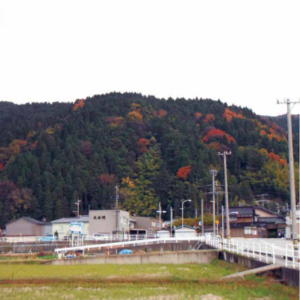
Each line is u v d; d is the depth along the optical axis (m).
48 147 141.12
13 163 131.25
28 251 68.94
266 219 92.19
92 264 47.53
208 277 35.91
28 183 120.88
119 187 133.12
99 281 33.50
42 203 114.81
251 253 39.28
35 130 166.62
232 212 93.62
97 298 26.39
